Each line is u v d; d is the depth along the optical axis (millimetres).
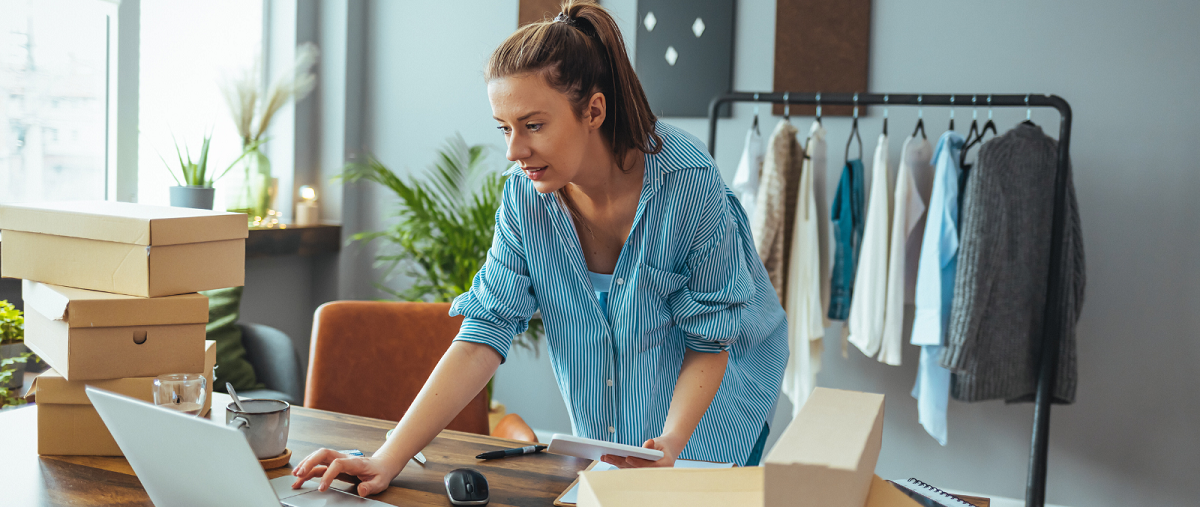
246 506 781
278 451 1136
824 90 2939
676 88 3129
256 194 3076
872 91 2908
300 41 3410
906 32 2855
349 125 3521
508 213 1256
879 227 2566
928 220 2488
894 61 2875
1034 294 2432
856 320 2621
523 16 3328
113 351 1158
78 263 1218
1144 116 2617
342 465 1004
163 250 1174
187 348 1227
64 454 1160
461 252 2971
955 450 2891
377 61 3574
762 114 3031
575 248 1232
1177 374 2643
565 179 1073
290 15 3367
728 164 3092
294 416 1388
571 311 1270
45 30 2545
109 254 1190
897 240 2543
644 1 3154
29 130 2516
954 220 2457
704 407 1183
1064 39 2684
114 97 2758
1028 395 2486
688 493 789
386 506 977
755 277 1516
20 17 2465
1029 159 2383
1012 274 2373
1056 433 2789
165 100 3027
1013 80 2746
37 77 2529
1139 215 2646
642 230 1211
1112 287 2689
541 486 1087
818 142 2705
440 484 1076
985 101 2416
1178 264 2617
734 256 1267
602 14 1098
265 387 2748
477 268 2957
